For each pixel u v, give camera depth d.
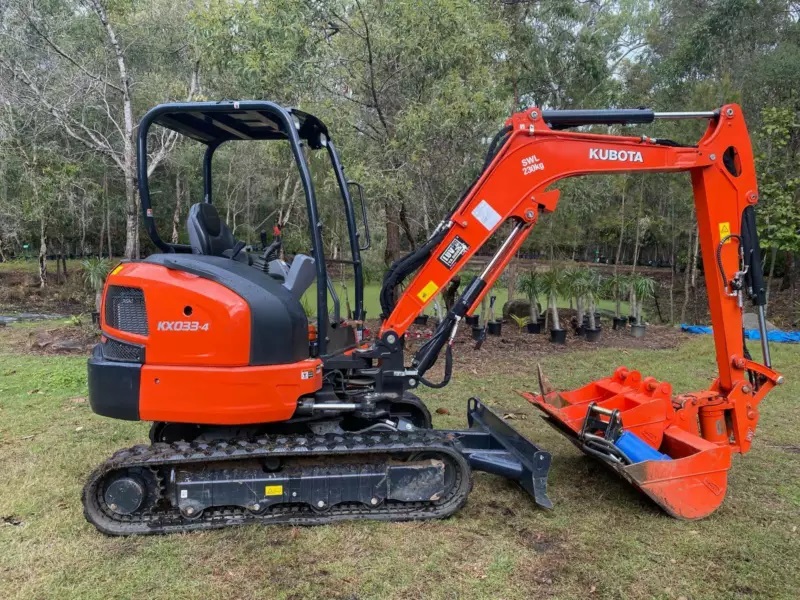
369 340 3.97
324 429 3.74
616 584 2.85
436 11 6.61
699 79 13.21
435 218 8.27
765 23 12.84
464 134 7.21
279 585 2.82
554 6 10.27
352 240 4.12
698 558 3.07
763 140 10.65
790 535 3.31
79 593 2.75
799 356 7.91
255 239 18.03
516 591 2.79
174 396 3.20
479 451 3.68
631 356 7.87
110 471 3.23
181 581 2.84
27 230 16.22
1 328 10.03
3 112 12.57
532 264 12.90
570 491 3.86
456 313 3.81
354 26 6.96
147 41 12.21
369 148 7.22
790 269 13.74
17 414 5.32
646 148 3.75
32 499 3.66
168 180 17.75
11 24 10.45
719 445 3.57
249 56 6.41
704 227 3.84
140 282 3.26
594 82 10.87
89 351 8.10
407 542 3.19
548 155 3.71
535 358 7.69
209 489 3.27
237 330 3.18
